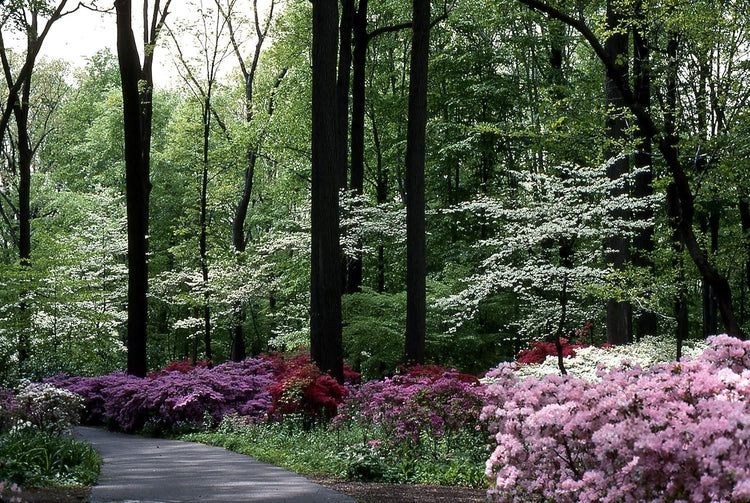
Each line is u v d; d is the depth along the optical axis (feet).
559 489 16.05
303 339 71.82
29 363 68.64
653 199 41.96
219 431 48.11
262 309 97.60
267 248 76.59
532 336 70.79
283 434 41.60
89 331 71.92
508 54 83.15
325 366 48.75
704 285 78.13
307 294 86.74
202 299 80.33
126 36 63.46
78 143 133.69
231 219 127.95
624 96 34.32
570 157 64.28
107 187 121.19
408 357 54.60
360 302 68.18
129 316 64.69
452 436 33.53
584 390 17.88
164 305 112.06
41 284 68.74
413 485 28.17
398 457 32.14
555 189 41.96
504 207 44.55
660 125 45.37
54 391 36.81
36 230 122.62
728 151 34.17
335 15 49.65
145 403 52.19
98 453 34.60
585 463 16.44
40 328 68.18
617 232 41.91
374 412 36.32
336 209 49.34
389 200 98.99
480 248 74.13
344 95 68.90
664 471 13.62
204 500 23.15
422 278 55.36
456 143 81.66
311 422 43.96
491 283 43.96
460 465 30.14
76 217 111.96
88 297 70.33
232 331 94.38
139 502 22.43
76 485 25.63
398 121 93.25
